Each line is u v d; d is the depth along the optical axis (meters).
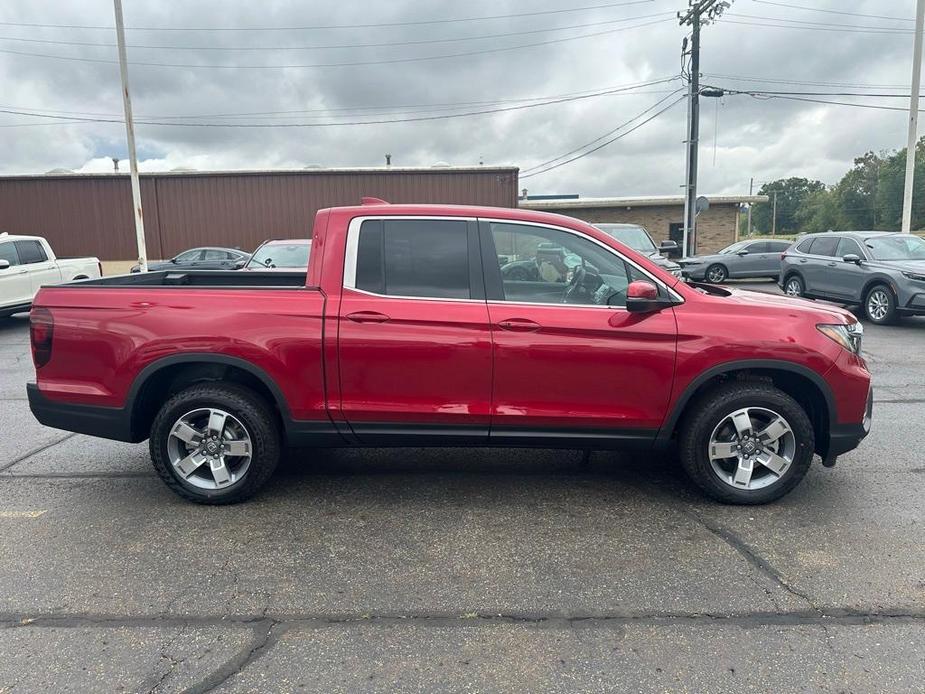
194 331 3.93
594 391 3.93
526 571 3.34
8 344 11.00
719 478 4.07
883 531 3.76
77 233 24.09
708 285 4.80
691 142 22.53
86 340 4.01
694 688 2.47
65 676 2.54
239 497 4.13
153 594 3.13
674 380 3.91
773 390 3.97
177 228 24.20
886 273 11.31
